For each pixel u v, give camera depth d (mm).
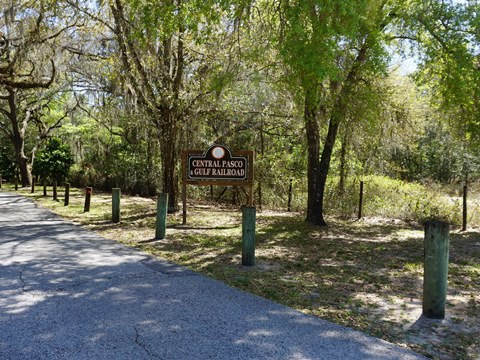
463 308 4855
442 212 12906
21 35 15438
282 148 16797
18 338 3652
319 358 3393
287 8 8320
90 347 3500
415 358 3455
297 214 14297
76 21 14570
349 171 16484
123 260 6711
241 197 17891
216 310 4453
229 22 11367
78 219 11664
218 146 10711
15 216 12117
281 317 4301
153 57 12875
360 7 7859
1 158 31734
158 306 4547
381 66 9727
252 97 14773
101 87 19844
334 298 5090
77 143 28172
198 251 7672
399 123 15281
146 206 15359
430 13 10531
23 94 28000
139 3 10359
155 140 17844
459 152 24234
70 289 5082
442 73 11039
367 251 8195
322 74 7855
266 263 6902
